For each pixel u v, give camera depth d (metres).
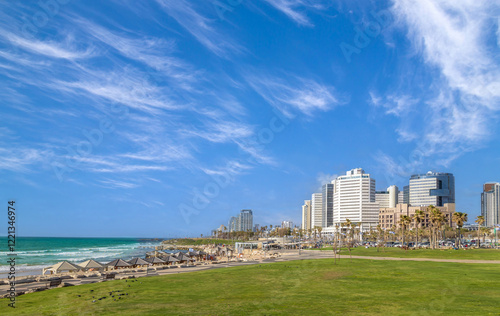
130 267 84.44
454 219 162.88
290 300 40.69
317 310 35.72
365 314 33.88
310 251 165.50
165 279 59.75
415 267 73.00
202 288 49.69
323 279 57.22
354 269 69.94
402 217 173.12
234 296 43.38
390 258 102.69
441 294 43.09
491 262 86.38
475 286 48.25
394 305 37.47
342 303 38.81
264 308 36.75
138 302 40.16
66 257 169.88
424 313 33.78
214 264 96.12
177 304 38.88
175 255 106.25
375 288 48.09
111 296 43.97
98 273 69.88
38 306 38.75
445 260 93.19
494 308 35.50
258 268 76.12
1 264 128.62
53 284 53.94
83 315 34.44
